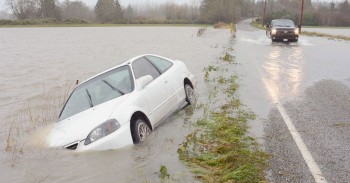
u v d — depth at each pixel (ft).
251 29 208.03
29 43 133.49
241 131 21.39
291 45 90.07
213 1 351.67
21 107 34.17
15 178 16.78
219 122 23.36
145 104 22.15
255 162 16.78
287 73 44.34
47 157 18.52
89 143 18.80
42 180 16.29
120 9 393.70
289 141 19.57
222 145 18.88
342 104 27.37
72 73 56.29
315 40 108.68
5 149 21.18
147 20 384.06
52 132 21.13
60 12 388.98
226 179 15.01
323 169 15.88
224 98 31.50
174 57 71.97
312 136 20.24
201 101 30.76
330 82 37.27
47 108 33.19
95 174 16.46
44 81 49.83
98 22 391.45
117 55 81.92
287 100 29.60
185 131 22.40
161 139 20.92
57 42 135.74
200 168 16.60
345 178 14.94
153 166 17.03
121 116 19.90
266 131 21.54
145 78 23.02
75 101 23.36
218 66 54.13
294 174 15.48
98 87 23.66
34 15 378.94
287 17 226.38
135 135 20.20
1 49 109.19
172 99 25.77
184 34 177.99
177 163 17.33
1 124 28.25
